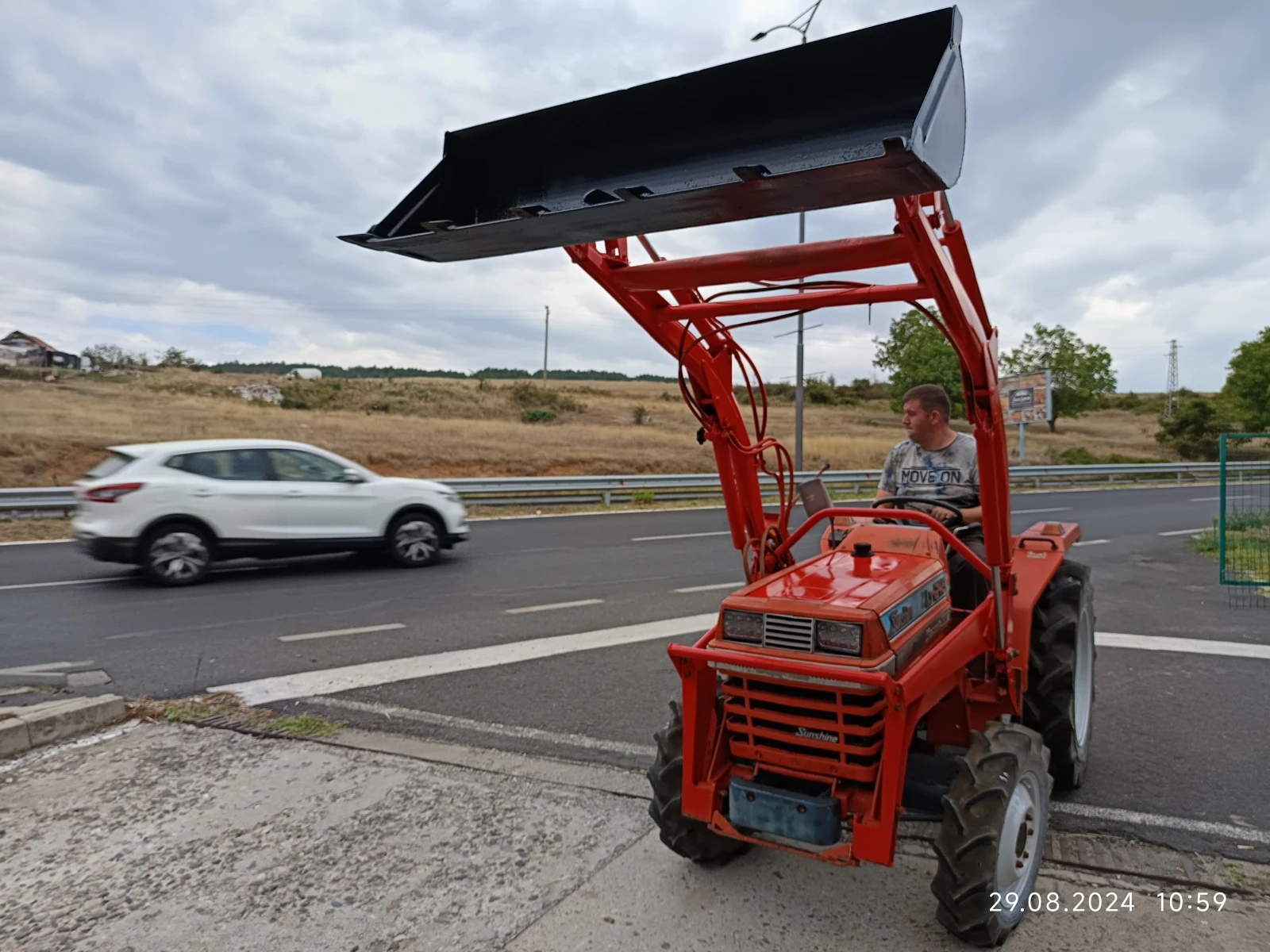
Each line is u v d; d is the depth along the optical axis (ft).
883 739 9.00
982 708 12.10
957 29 7.11
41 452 72.13
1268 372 148.25
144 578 32.48
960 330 9.05
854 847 8.76
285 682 19.52
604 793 13.62
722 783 10.02
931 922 9.96
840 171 6.44
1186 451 154.10
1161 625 25.88
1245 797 13.53
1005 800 9.04
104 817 12.78
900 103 7.46
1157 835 12.18
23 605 27.68
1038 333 174.50
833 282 9.37
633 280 9.62
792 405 225.15
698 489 70.54
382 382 181.06
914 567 10.61
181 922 10.10
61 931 9.93
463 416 148.56
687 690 9.92
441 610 27.35
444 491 36.94
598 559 38.14
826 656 8.99
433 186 9.24
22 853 11.72
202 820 12.67
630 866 11.30
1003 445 10.41
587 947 9.51
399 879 11.02
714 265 9.05
